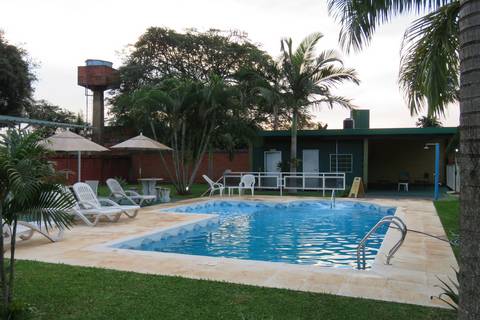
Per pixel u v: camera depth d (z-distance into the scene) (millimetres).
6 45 22203
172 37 28672
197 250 7844
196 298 4121
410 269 5348
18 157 3494
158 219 10055
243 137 18984
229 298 4117
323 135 20031
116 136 27984
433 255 6184
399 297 4199
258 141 19656
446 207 12555
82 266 5438
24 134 3646
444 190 20156
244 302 4004
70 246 6797
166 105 16531
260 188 20016
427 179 25734
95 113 32531
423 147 25938
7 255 6156
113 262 5695
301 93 18359
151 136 18344
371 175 27000
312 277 4918
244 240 8844
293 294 4230
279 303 3971
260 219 11914
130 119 21500
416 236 7777
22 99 22906
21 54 23703
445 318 3582
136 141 14008
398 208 12359
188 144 18125
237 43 30094
